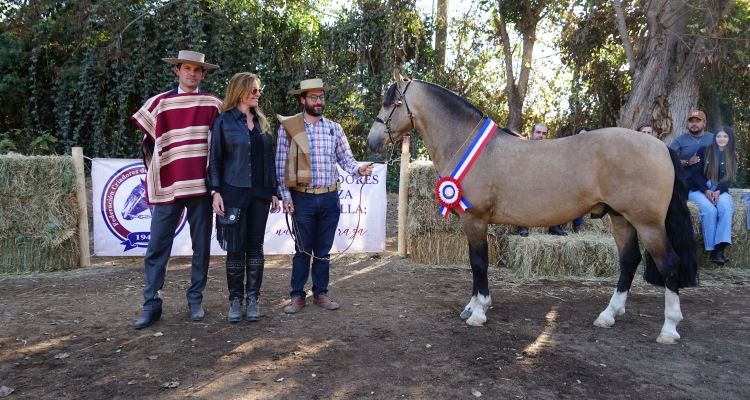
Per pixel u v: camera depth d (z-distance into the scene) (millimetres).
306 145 3859
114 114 10391
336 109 10656
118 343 3328
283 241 6336
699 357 3195
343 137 4207
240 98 3674
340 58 10688
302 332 3568
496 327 3729
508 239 5820
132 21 9641
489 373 2893
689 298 4664
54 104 10406
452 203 3717
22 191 5383
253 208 3758
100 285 4918
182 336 3467
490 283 5176
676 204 3420
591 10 9641
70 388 2668
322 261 4188
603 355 3207
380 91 10711
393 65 10477
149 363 2996
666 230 3479
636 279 5355
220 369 2910
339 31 10594
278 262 6137
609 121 11602
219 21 9906
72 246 5719
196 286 3850
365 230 6492
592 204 3484
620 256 3844
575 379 2836
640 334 3623
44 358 3068
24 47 10062
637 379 2854
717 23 8477
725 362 3123
